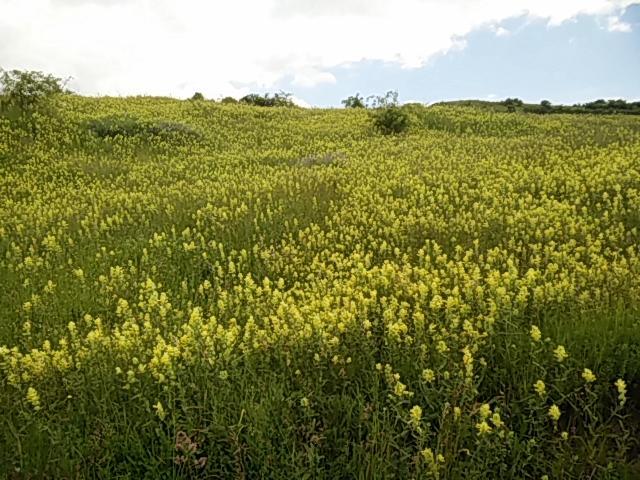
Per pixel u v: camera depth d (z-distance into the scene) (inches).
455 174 574.9
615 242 327.0
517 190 499.8
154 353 186.5
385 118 1059.3
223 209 474.3
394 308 217.2
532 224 363.3
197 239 406.0
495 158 655.8
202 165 753.6
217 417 157.3
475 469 139.3
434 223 396.2
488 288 248.4
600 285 242.5
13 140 821.2
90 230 453.4
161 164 761.6
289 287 317.4
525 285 233.9
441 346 172.9
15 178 661.3
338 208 481.4
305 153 853.2
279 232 420.5
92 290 313.7
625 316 201.9
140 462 149.1
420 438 140.1
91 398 182.9
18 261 381.1
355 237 386.3
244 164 766.5
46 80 961.5
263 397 170.9
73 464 153.0
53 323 265.3
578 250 307.0
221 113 1234.0
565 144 741.3
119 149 846.5
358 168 655.1
